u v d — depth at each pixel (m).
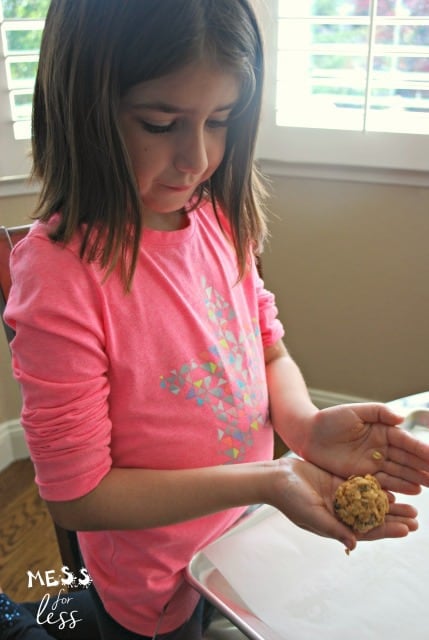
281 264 1.79
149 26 0.55
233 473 0.65
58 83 0.60
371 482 0.60
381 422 0.66
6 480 1.72
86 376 0.63
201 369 0.72
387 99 1.53
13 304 0.64
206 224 0.80
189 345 0.71
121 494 0.65
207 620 0.60
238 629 0.59
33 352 0.62
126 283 0.66
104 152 0.60
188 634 0.60
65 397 0.62
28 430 0.64
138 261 0.69
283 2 1.51
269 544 0.67
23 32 1.44
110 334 0.66
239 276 0.79
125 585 0.76
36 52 1.44
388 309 1.72
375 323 1.75
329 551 0.66
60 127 0.61
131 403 0.69
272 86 1.60
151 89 0.57
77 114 0.59
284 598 0.61
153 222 0.74
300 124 1.61
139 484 0.65
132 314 0.67
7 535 1.54
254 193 0.80
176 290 0.71
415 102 1.51
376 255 1.68
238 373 0.76
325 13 1.50
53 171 0.64
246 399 0.76
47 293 0.62
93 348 0.64
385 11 1.45
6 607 0.97
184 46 0.55
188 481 0.65
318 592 0.61
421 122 1.51
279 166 1.68
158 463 0.71
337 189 1.65
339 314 1.78
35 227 0.65
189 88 0.57
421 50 1.44
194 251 0.76
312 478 0.64
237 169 0.73
